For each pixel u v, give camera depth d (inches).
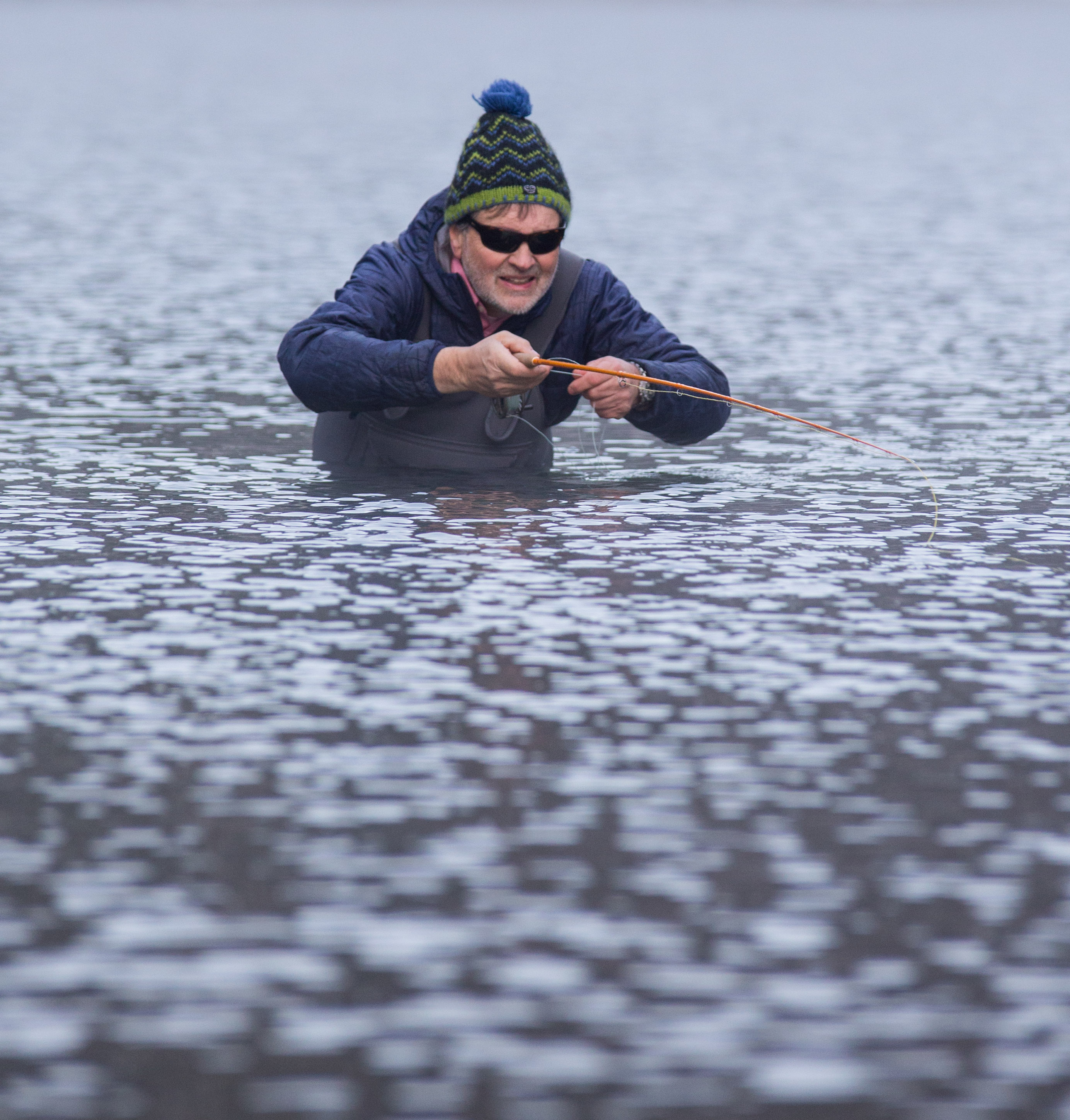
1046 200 2311.8
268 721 401.1
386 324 745.6
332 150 2915.8
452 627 484.4
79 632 476.7
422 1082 243.9
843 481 715.4
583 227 1932.8
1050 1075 247.3
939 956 282.0
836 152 3051.2
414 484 704.4
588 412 924.0
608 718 404.2
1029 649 466.0
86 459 745.0
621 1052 252.1
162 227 1891.0
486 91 728.3
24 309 1275.8
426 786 358.0
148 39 7819.9
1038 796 354.9
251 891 304.8
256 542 590.9
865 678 438.9
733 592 527.5
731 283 1493.6
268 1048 252.7
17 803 347.6
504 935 288.2
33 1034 256.1
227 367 1031.6
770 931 290.2
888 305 1353.3
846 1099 240.8
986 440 805.9
